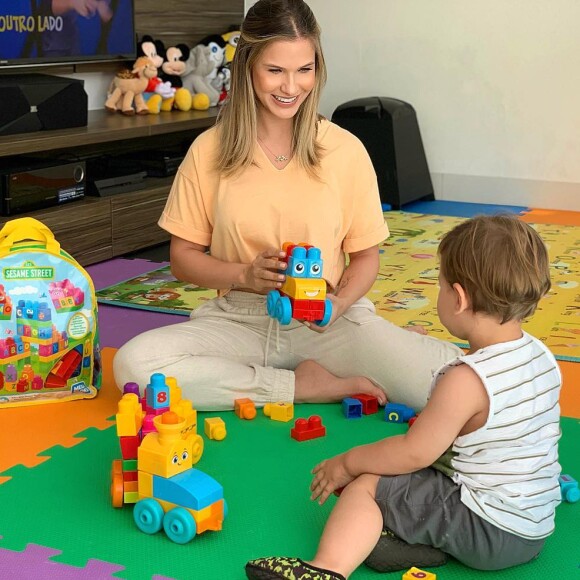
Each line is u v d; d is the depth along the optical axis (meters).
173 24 3.99
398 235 3.72
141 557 1.37
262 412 1.92
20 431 1.81
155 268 3.16
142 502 1.43
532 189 4.36
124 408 1.48
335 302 1.84
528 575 1.35
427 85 4.47
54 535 1.43
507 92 4.32
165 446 1.41
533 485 1.30
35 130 3.07
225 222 1.90
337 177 1.92
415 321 2.57
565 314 2.65
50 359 1.94
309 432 1.79
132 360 1.85
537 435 1.30
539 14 4.19
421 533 1.31
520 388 1.28
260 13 1.78
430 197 4.54
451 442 1.29
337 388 1.95
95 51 3.53
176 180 1.97
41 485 1.59
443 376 1.31
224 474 1.64
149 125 3.38
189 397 1.88
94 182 3.23
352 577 1.33
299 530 1.45
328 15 4.58
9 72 3.31
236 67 1.84
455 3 4.33
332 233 1.92
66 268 1.93
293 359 2.00
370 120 4.23
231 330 1.97
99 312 2.64
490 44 4.30
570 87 4.21
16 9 3.13
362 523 1.29
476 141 4.44
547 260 1.31
